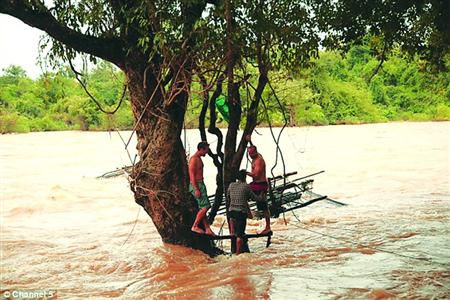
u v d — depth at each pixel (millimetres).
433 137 48031
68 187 22594
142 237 13680
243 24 9414
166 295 8742
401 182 22453
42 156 38188
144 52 9391
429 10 11883
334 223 14539
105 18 9773
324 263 10430
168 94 9992
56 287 9414
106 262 11000
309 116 65812
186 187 10523
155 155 10289
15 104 74000
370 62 81938
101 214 17609
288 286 8953
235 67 10719
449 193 19359
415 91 80500
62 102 71500
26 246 12844
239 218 10570
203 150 10391
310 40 10383
